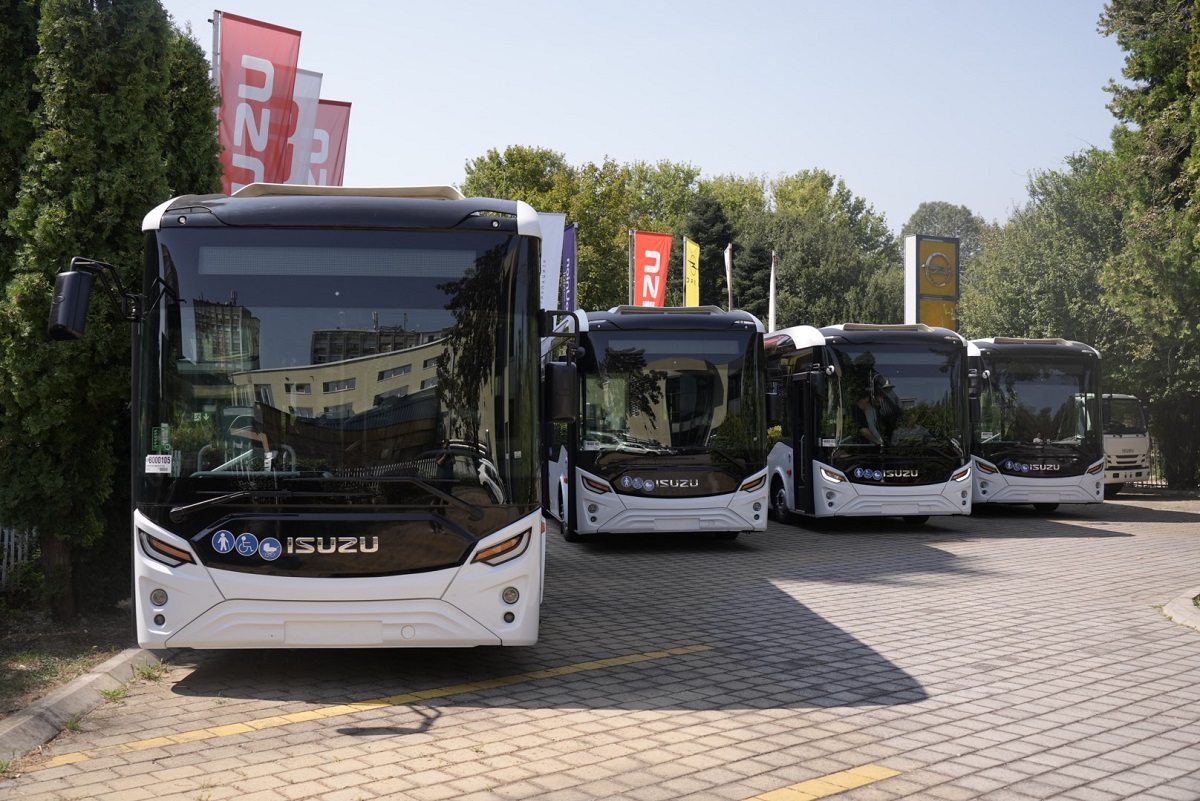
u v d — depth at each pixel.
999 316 35.69
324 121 16.73
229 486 6.91
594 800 5.11
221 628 6.84
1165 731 6.34
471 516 6.98
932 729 6.36
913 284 30.59
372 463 6.95
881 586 12.10
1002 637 9.13
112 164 8.84
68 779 5.37
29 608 9.52
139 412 7.06
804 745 6.02
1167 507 23.73
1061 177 35.50
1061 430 20.02
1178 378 28.64
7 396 8.77
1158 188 26.92
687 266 33.59
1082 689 7.34
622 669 7.91
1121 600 11.09
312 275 7.14
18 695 6.67
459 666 7.97
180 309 7.08
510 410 7.15
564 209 48.78
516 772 5.51
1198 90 15.93
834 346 17.86
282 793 5.18
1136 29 27.78
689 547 16.30
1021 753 5.89
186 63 10.05
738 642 8.93
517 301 7.27
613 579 12.86
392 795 5.16
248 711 6.68
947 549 15.70
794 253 61.03
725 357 15.57
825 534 18.08
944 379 17.83
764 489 15.49
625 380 15.47
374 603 6.86
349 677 7.60
